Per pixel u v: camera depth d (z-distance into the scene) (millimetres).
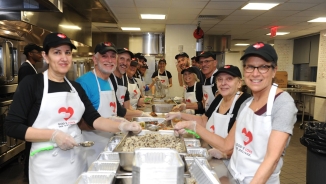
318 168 2633
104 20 5738
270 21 5832
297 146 4934
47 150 1503
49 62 1499
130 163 1175
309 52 7930
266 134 1232
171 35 6660
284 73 8086
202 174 1046
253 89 1276
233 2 4293
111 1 4301
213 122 1925
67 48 1497
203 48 8086
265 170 1113
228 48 8156
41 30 3027
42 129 1431
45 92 1488
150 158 1023
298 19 5562
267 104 1235
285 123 1150
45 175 1514
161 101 4234
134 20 6000
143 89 5301
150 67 7301
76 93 1642
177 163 972
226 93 1864
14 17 2328
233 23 6152
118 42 8109
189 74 3451
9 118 1405
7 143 3367
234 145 1472
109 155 1361
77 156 1641
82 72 5871
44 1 1978
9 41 3443
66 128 1568
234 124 1628
